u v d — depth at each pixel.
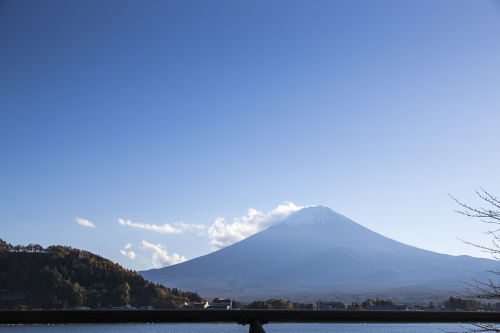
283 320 3.05
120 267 149.88
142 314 2.96
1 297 119.81
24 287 130.88
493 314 3.17
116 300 125.88
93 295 128.25
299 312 3.06
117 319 2.94
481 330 3.33
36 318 2.86
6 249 151.12
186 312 3.00
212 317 3.02
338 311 3.08
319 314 3.07
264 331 2.79
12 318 2.82
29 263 144.25
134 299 128.50
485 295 3.95
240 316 3.02
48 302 121.56
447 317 3.12
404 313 3.16
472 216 4.58
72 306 120.00
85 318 2.91
